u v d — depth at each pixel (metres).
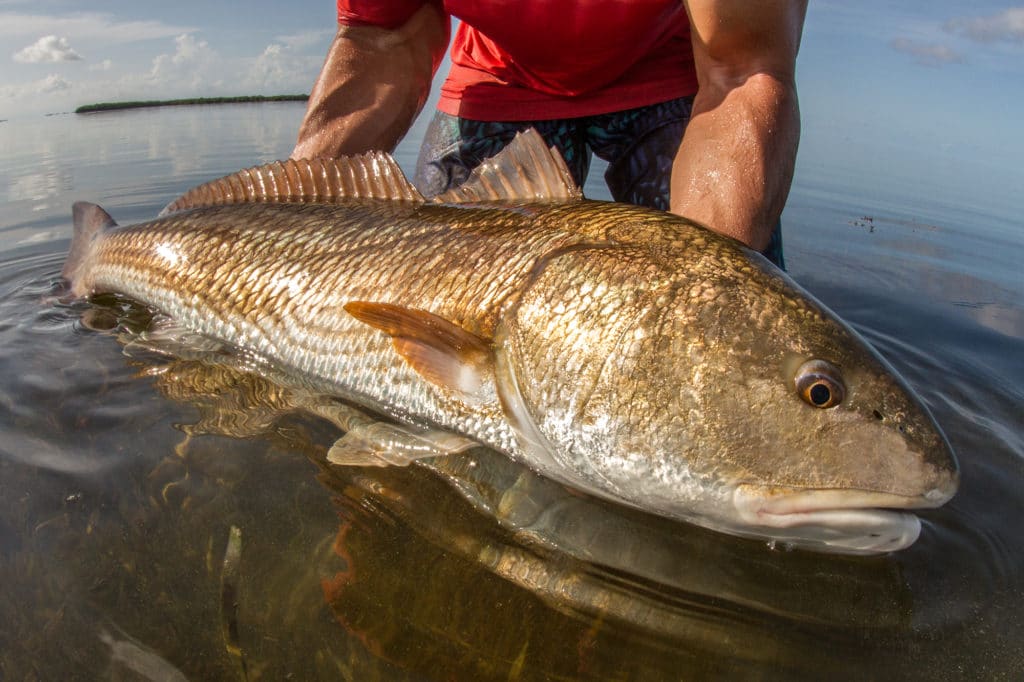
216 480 0.49
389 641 0.37
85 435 0.54
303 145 0.87
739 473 0.46
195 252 0.73
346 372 0.62
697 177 0.62
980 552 0.46
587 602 0.41
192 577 0.40
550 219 0.56
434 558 0.43
